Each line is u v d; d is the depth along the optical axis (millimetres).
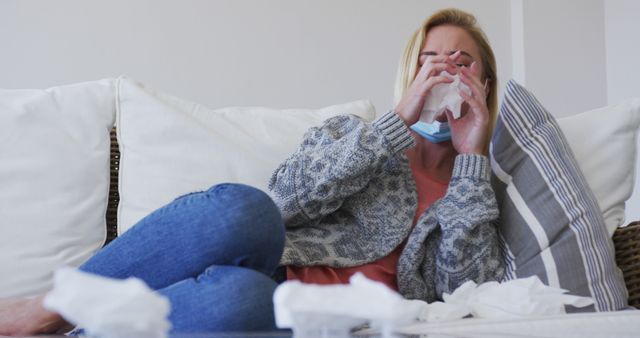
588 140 1940
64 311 493
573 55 3287
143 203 1799
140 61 3000
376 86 3168
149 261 1238
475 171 1772
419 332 1015
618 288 1707
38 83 2916
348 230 1719
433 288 1731
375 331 762
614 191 1900
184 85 3023
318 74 3129
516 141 1849
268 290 1168
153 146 1827
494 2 3312
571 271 1683
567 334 1136
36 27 2936
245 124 1907
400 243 1732
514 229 1753
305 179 1661
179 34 3039
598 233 1734
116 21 2998
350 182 1683
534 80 3244
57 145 1784
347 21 3172
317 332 589
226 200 1240
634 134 1959
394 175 1794
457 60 1997
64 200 1756
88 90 1881
